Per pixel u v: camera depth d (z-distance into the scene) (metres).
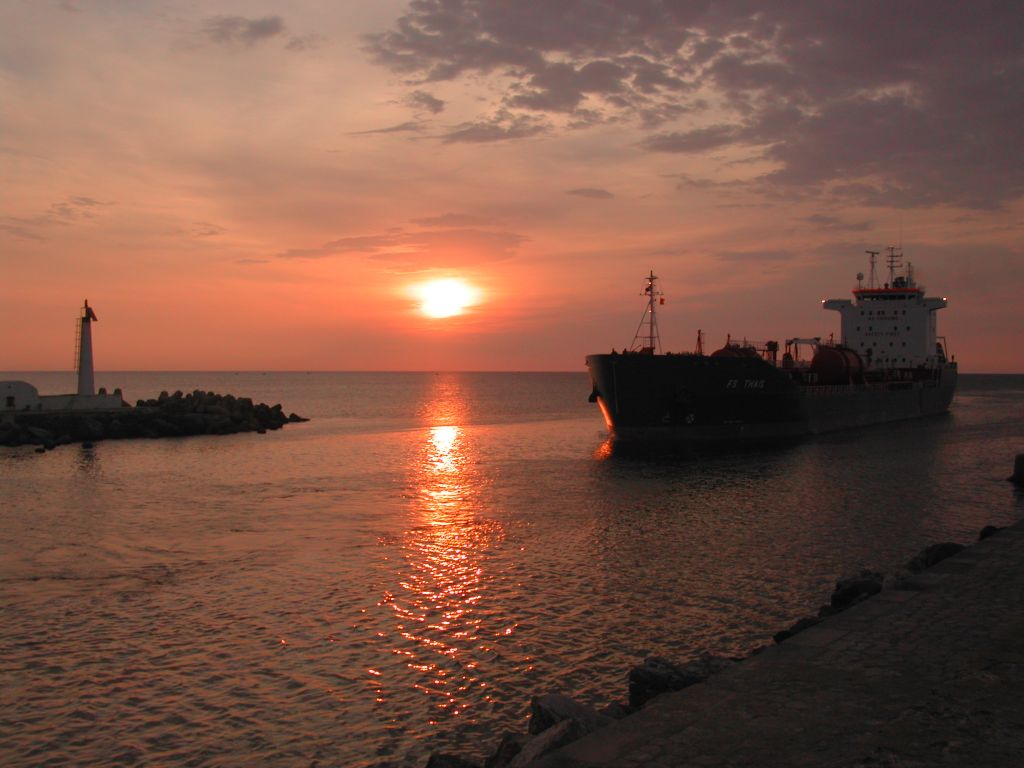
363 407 141.12
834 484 39.84
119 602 20.66
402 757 12.73
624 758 7.82
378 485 41.72
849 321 97.12
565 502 35.56
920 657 10.80
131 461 53.72
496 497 37.19
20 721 14.05
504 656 16.62
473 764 10.30
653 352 63.34
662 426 60.31
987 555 17.38
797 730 8.36
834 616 13.00
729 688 9.73
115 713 14.33
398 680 15.54
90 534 29.23
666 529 29.09
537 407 139.75
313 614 19.50
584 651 16.84
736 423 61.59
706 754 7.84
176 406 81.00
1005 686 9.57
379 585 21.97
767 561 24.08
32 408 72.56
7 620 19.25
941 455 52.53
